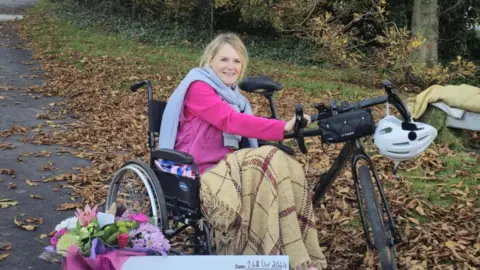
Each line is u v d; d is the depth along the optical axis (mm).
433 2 10156
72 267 2451
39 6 19312
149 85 3238
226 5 12930
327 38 9727
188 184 2721
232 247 2703
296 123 2744
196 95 3031
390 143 2719
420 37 9305
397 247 3635
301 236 2631
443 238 3738
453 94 5996
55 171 5129
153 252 2547
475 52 13477
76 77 9930
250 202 2689
